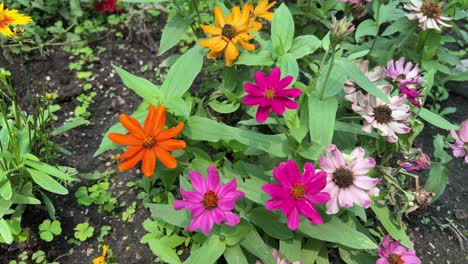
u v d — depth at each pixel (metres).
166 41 0.42
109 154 0.44
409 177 0.40
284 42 0.37
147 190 0.41
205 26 0.38
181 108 0.34
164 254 0.35
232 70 0.42
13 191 0.36
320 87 0.35
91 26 0.56
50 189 0.35
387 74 0.40
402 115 0.35
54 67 0.51
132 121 0.32
